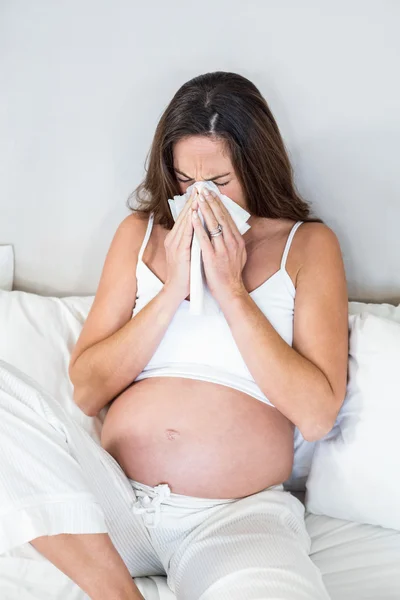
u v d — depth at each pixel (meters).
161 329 1.39
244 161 1.43
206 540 1.24
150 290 1.48
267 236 1.49
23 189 1.86
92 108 1.78
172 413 1.35
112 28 1.73
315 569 1.19
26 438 1.09
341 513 1.44
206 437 1.33
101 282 1.54
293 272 1.43
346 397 1.45
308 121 1.70
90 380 1.45
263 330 1.34
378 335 1.45
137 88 1.76
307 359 1.37
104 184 1.83
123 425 1.39
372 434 1.40
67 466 1.10
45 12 1.74
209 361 1.39
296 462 1.56
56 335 1.64
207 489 1.33
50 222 1.88
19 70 1.78
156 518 1.30
